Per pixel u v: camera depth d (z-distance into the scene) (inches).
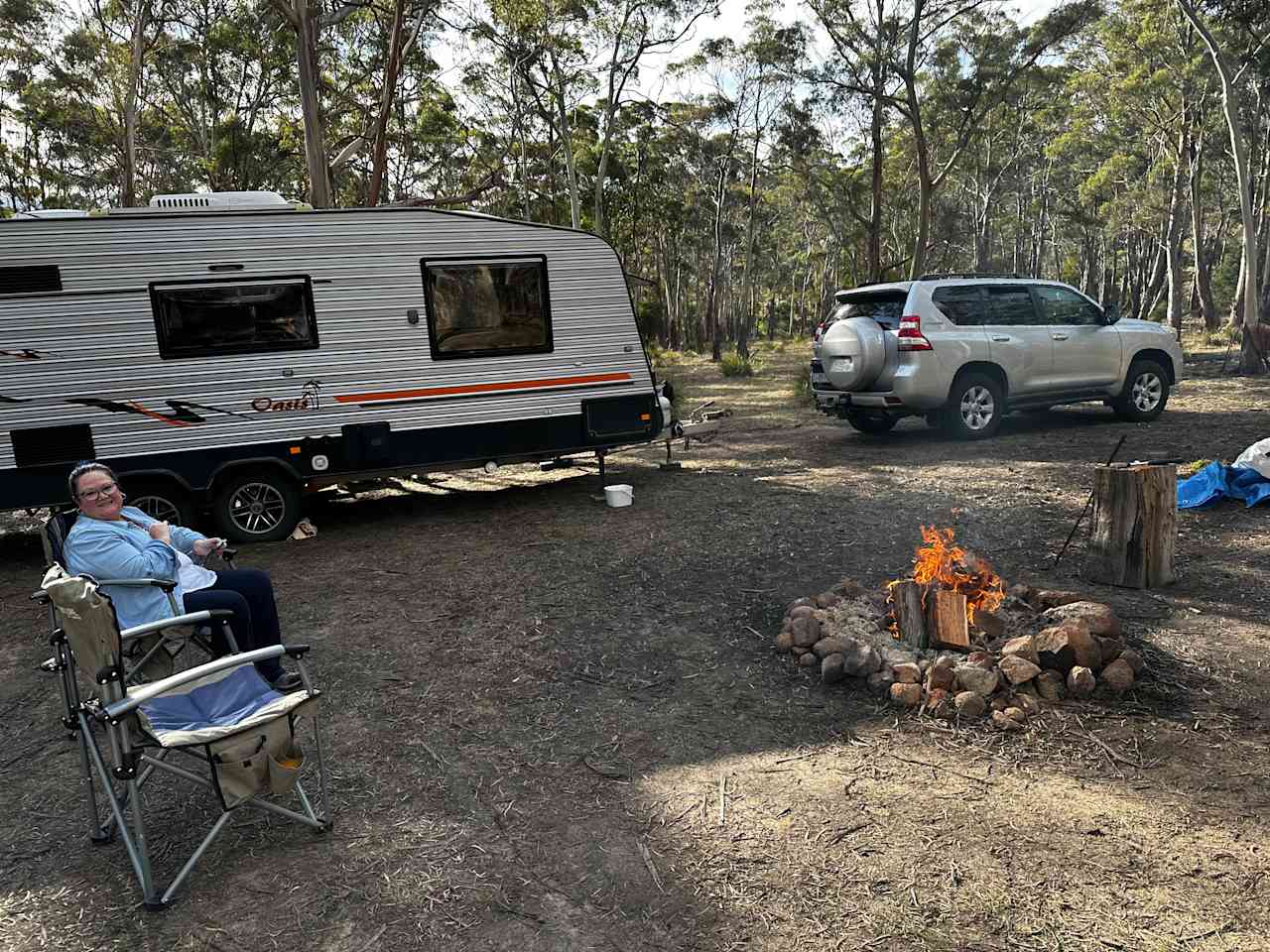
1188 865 107.7
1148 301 1752.0
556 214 1403.8
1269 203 1336.1
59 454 278.4
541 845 118.3
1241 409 470.0
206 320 288.4
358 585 245.1
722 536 273.1
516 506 346.3
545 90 1068.5
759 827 120.1
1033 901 102.3
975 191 1918.1
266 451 298.0
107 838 123.1
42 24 1000.2
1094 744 137.9
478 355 322.0
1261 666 161.3
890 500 307.0
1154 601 197.2
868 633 176.1
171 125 1128.8
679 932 99.7
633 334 344.5
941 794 126.3
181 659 156.5
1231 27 1144.8
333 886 110.3
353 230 301.6
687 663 178.4
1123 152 1652.3
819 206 1806.1
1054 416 483.5
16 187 1220.5
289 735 111.4
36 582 270.2
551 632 200.2
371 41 866.8
